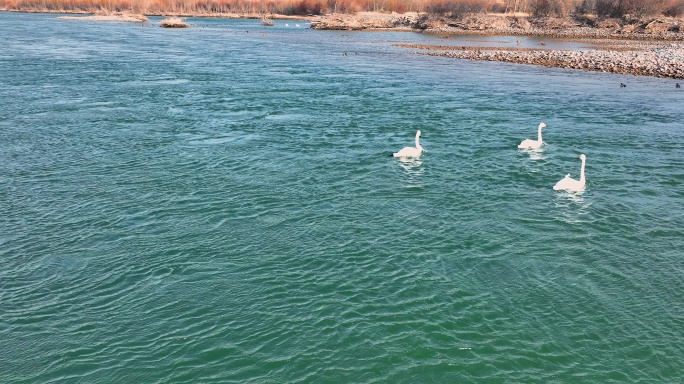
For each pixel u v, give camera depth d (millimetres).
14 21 146500
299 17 199375
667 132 35438
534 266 18281
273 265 18078
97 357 13875
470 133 34719
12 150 29641
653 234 20750
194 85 50844
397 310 15742
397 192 24453
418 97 46656
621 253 19266
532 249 19422
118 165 27453
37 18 164625
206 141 31891
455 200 23688
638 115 40438
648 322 15508
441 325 15141
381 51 85875
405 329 14938
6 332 14727
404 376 13320
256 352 14062
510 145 32156
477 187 25281
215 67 63688
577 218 22078
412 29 141375
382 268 17953
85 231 20406
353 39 110500
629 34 120688
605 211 22812
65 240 19719
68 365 13602
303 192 24250
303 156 29297
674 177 26859
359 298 16281
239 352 14062
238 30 135250
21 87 47469
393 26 146750
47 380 13117
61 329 14898
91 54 73125
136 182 25172
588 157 29922
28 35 100312
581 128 36344
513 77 58969
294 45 95125
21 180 25266
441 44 100125
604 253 19234
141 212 22000
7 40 88688
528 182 26047
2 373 13336
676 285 17328
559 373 13555
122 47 84500
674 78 59250
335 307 15828
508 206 23156
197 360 13781
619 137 34094
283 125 36000
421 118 38656
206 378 13203
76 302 16094
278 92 48094
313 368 13531
